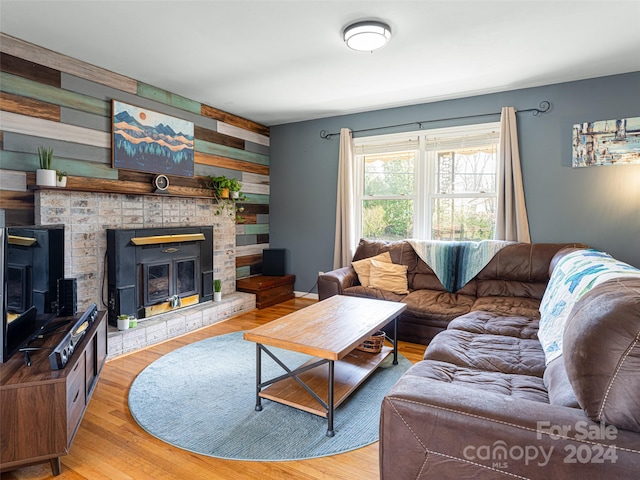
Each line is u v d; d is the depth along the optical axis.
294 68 3.29
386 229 4.68
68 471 1.71
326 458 1.81
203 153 4.29
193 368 2.83
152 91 3.69
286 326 2.35
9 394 1.60
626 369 0.99
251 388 2.52
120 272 3.20
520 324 2.55
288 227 5.30
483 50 2.95
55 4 2.27
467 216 4.21
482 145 4.06
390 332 3.51
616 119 3.45
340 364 2.60
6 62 2.63
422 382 1.33
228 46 2.85
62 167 2.95
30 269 2.10
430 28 2.60
